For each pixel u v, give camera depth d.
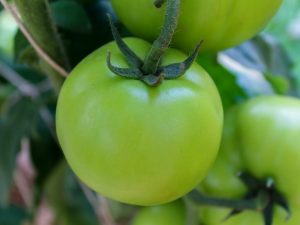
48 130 0.32
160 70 0.15
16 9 0.19
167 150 0.14
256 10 0.17
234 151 0.20
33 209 0.37
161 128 0.14
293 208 0.19
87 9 0.21
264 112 0.20
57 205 0.35
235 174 0.20
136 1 0.17
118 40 0.15
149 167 0.14
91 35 0.21
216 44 0.18
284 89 0.26
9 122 0.29
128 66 0.15
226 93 0.24
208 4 0.16
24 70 0.31
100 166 0.14
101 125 0.14
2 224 0.39
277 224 0.19
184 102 0.14
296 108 0.20
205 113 0.14
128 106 0.14
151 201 0.15
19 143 0.29
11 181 0.29
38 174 0.33
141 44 0.16
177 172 0.14
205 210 0.21
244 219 0.20
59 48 0.19
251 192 0.19
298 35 0.53
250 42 0.26
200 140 0.14
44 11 0.18
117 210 0.28
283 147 0.19
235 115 0.20
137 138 0.14
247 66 0.25
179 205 0.22
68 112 0.15
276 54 0.28
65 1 0.21
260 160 0.19
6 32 0.50
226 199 0.19
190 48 0.17
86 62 0.15
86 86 0.15
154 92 0.14
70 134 0.15
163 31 0.14
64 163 0.32
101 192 0.15
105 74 0.15
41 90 0.30
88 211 0.35
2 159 0.29
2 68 0.31
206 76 0.16
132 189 0.15
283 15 0.48
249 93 0.25
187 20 0.16
